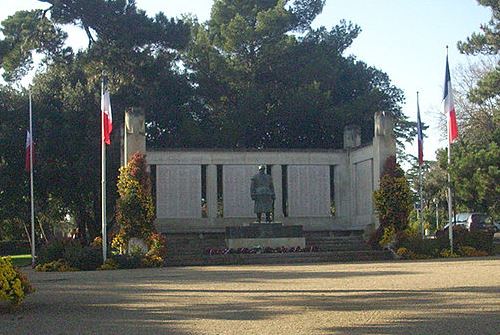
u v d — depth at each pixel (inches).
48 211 2129.7
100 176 1788.9
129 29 1857.8
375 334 439.2
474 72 2191.2
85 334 466.6
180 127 2014.0
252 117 2010.3
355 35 2295.8
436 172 2314.2
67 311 594.9
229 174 1676.9
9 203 1850.4
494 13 1932.8
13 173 1819.6
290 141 2084.2
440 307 552.4
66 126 1798.7
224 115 2021.4
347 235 1644.9
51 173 1806.1
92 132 1804.9
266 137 2095.2
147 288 794.8
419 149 1605.6
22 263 1739.7
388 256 1344.7
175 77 2048.5
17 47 1899.6
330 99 2065.7
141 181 1353.3
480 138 1941.4
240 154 1685.5
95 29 1897.1
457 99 2177.7
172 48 1937.7
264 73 2145.7
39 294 751.1
